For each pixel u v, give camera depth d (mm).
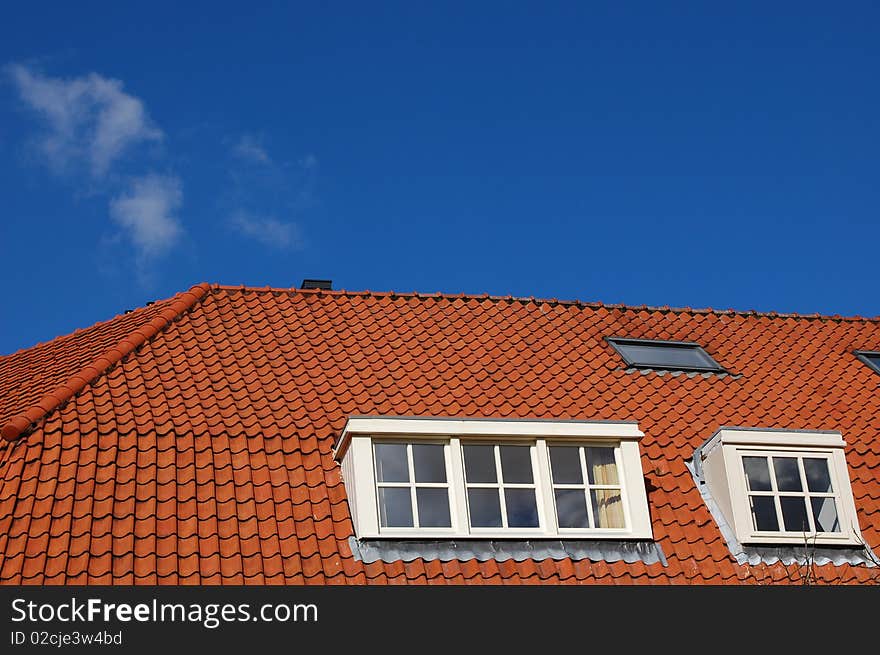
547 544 14859
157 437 15500
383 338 19531
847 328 22000
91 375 16609
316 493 15078
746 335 21375
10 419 16078
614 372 19172
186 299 19734
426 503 14852
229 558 13789
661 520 15586
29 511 14031
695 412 18109
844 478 16078
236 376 17547
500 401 17688
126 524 13992
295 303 20547
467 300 21391
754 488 15859
